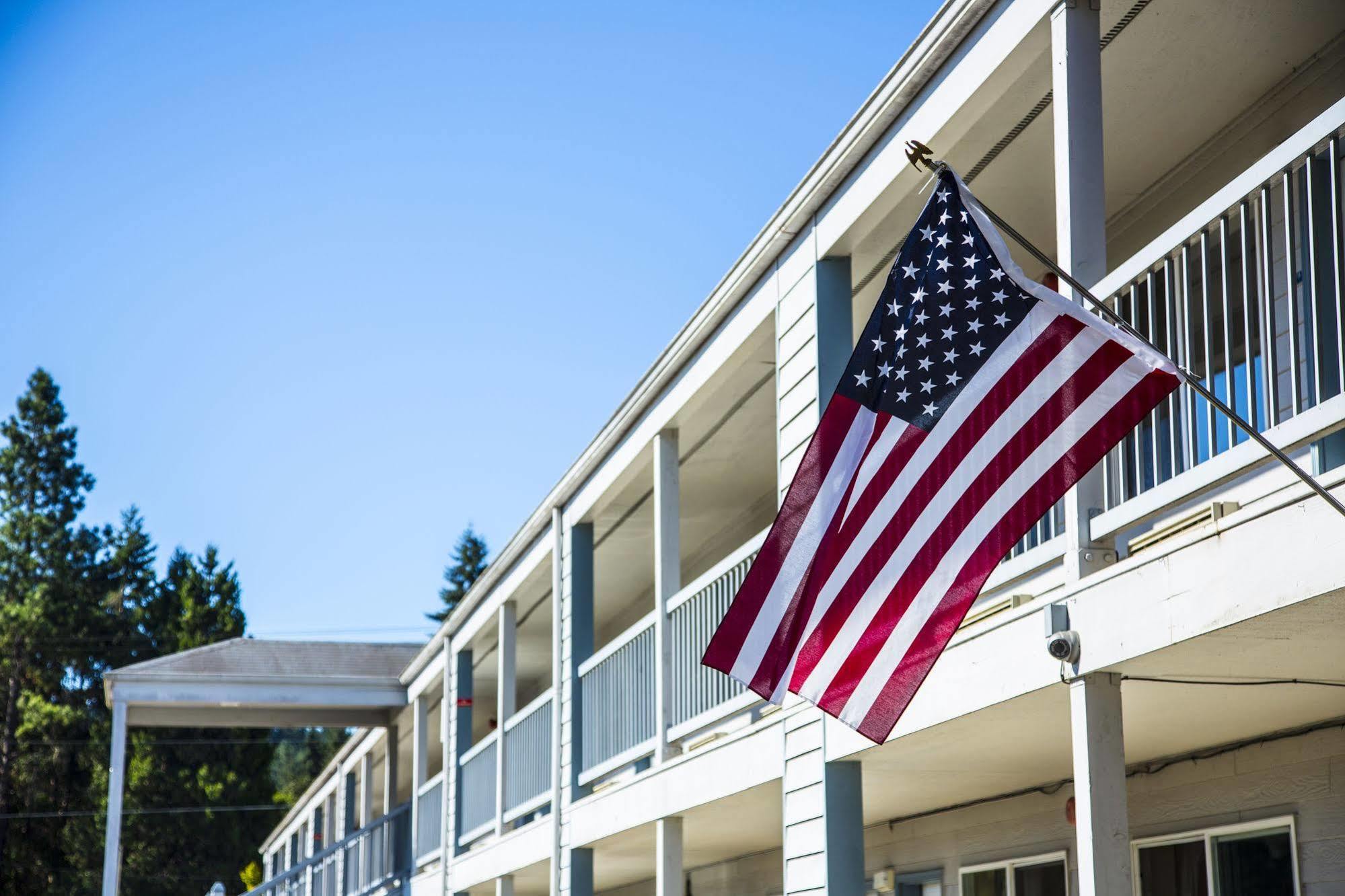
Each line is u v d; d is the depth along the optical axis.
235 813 57.97
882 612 5.79
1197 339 8.33
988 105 7.29
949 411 5.64
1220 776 8.01
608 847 13.77
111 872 20.94
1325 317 5.98
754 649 6.11
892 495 5.79
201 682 22.02
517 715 16.16
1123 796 5.93
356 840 23.19
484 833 17.55
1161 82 7.44
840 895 8.59
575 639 14.16
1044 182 8.30
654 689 12.08
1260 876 7.66
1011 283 5.57
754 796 10.25
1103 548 6.14
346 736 81.81
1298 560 4.88
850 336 9.08
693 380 11.29
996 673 6.78
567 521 14.62
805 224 9.38
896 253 9.12
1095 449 5.28
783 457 9.52
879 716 5.72
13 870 54.06
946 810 11.01
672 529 11.88
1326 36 7.06
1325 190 6.20
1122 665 5.88
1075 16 6.35
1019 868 9.95
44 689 57.31
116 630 62.31
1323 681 6.14
